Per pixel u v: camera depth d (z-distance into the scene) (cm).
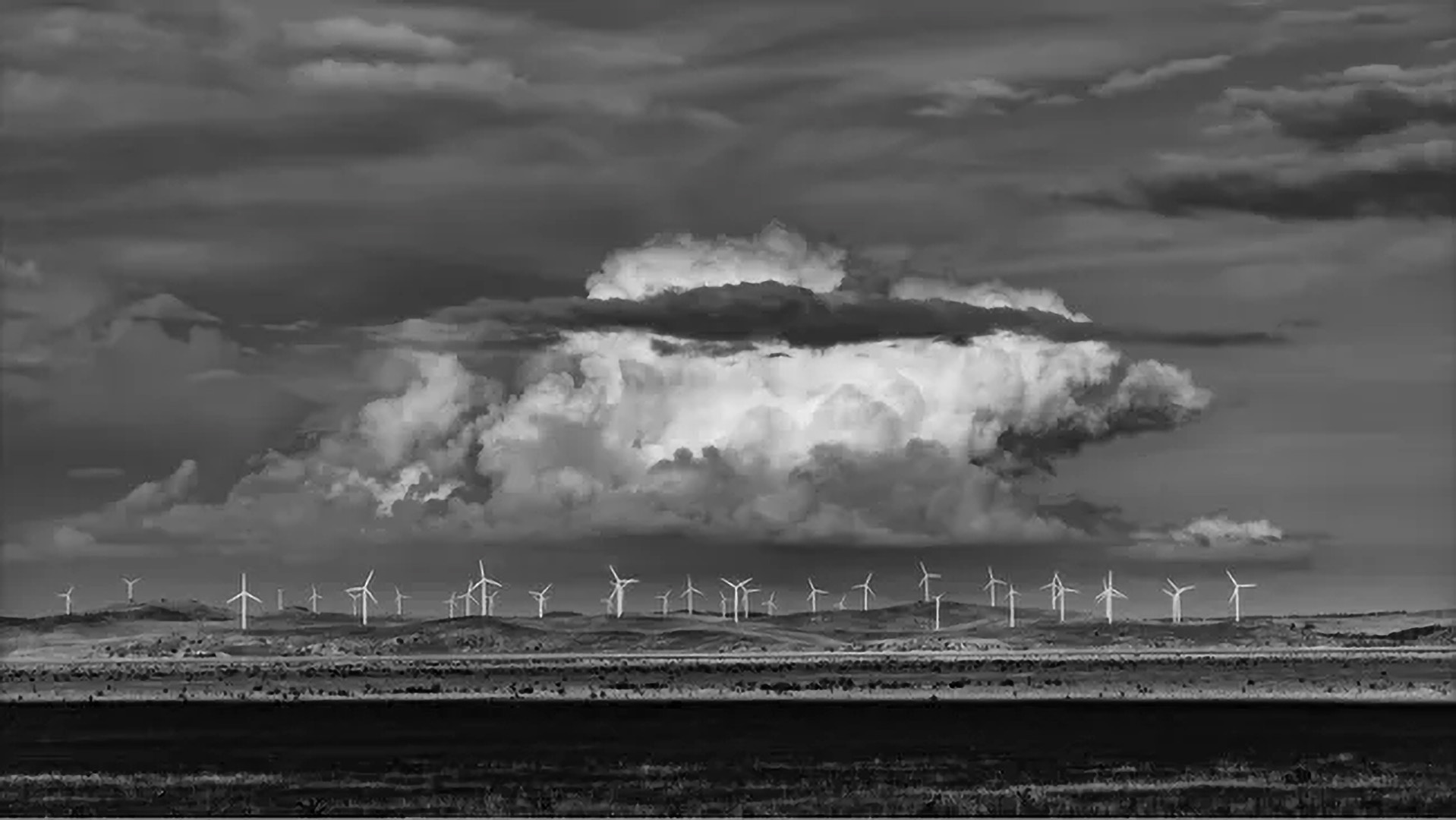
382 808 10638
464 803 10844
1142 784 11988
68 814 10419
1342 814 10225
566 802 10856
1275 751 15350
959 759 14238
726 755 14900
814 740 17025
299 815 10312
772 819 10000
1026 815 10138
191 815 10369
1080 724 19775
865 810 10369
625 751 15438
